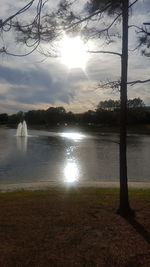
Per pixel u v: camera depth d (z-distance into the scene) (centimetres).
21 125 7175
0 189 1202
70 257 506
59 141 5353
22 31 671
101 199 894
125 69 734
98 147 4188
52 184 1333
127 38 730
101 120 10469
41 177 1750
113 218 701
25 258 501
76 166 2262
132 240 576
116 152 3469
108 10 728
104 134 8556
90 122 11900
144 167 2244
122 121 738
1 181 1605
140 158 2866
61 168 2142
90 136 7338
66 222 670
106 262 490
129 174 1906
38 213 737
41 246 546
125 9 714
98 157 2936
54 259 498
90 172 1970
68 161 2578
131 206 809
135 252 525
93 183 1380
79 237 587
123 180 735
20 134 7119
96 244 556
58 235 596
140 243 563
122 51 734
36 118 14538
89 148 4000
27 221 675
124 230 627
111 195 964
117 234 604
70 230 623
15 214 728
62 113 14000
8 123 16012
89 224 659
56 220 682
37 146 4181
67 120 13725
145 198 918
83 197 928
